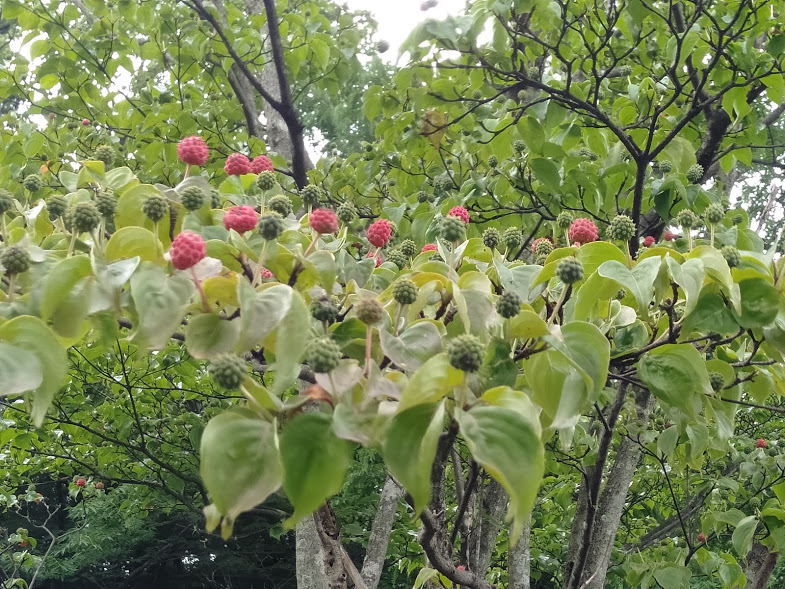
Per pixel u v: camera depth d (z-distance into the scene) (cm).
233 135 636
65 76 593
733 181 582
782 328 196
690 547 470
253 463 127
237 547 1372
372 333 168
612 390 357
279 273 190
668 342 202
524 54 420
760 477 490
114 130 608
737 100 388
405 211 486
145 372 626
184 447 654
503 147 408
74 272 156
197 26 565
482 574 413
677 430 270
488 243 242
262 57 605
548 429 170
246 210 184
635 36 453
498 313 171
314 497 127
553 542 751
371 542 410
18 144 573
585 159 419
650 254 199
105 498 1088
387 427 130
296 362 143
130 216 199
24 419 595
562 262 183
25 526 1520
